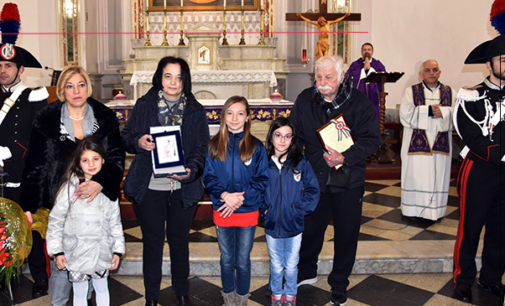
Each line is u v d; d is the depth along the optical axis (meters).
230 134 2.71
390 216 4.82
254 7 10.07
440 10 8.27
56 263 2.43
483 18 7.57
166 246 3.74
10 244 2.54
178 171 2.52
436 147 4.50
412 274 3.53
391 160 7.30
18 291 3.21
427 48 8.51
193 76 7.29
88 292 2.84
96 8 9.89
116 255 2.54
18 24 3.18
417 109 4.53
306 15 8.31
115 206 2.57
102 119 2.72
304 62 8.57
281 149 2.73
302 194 2.84
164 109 2.73
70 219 2.46
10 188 3.14
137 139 2.62
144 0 10.03
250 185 2.71
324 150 2.82
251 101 6.00
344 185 2.87
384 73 6.73
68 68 2.63
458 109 3.05
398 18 8.84
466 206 3.10
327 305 3.03
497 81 2.93
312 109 2.98
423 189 4.55
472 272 3.14
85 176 2.59
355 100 2.93
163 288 3.26
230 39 10.09
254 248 3.71
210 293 3.20
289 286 2.85
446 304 3.04
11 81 3.17
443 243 3.83
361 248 3.68
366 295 3.17
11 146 3.09
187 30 9.83
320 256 3.52
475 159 3.05
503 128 2.85
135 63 9.38
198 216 4.77
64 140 2.66
